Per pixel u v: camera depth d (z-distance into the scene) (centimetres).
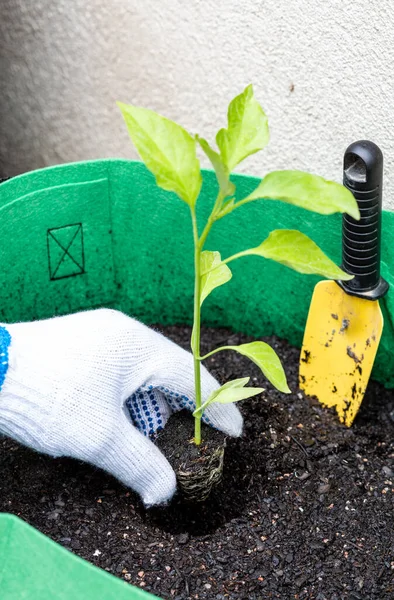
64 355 93
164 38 113
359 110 102
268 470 101
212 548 95
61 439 92
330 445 103
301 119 107
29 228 108
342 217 99
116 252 113
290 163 110
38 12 121
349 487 100
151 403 98
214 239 111
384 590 92
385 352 107
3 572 81
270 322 114
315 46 103
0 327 92
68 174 108
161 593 91
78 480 100
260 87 109
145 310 117
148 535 96
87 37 119
